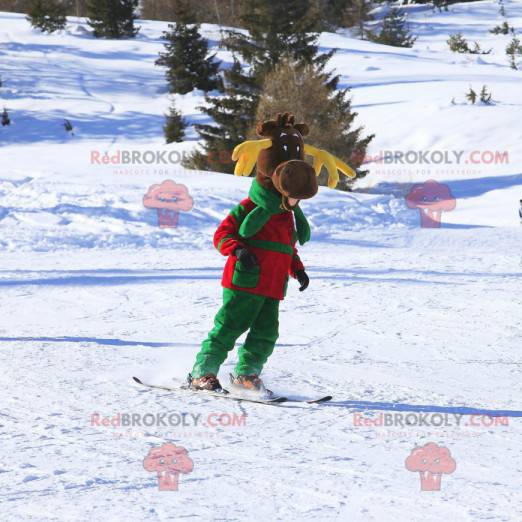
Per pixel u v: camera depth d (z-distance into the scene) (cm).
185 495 1022
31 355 2075
